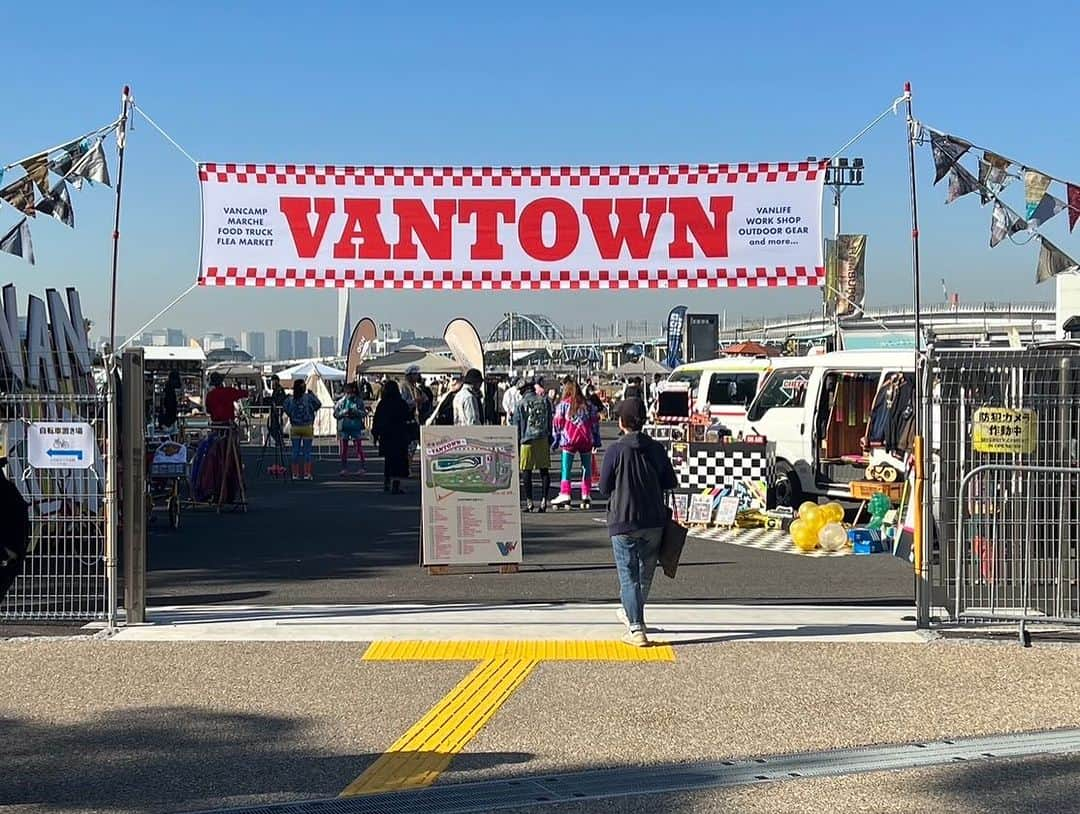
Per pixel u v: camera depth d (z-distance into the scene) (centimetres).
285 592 1053
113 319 909
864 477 1511
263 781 564
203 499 1653
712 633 879
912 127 947
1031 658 805
